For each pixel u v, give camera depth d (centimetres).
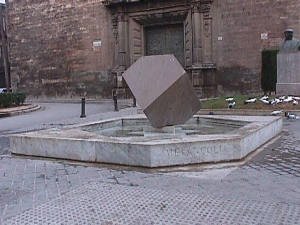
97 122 970
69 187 526
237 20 2383
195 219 388
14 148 784
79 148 687
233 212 405
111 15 2812
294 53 1577
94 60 2936
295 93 1577
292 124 1155
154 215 403
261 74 2209
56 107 2403
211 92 2484
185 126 1000
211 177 558
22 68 3356
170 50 2753
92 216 405
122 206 435
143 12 2703
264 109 1405
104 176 579
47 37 3175
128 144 631
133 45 2780
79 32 2989
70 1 3012
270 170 593
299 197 455
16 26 3356
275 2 2258
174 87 741
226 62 2439
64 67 3100
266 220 379
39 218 406
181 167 620
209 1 2441
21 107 2167
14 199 480
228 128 945
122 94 2750
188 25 2561
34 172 626
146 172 595
